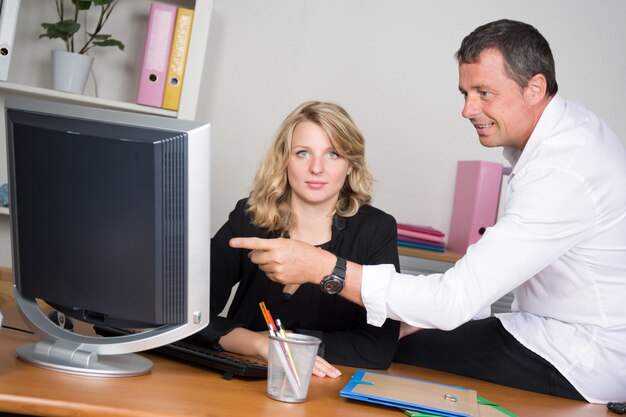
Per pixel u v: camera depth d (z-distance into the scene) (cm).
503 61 169
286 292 188
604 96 331
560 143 165
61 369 126
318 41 328
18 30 306
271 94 328
